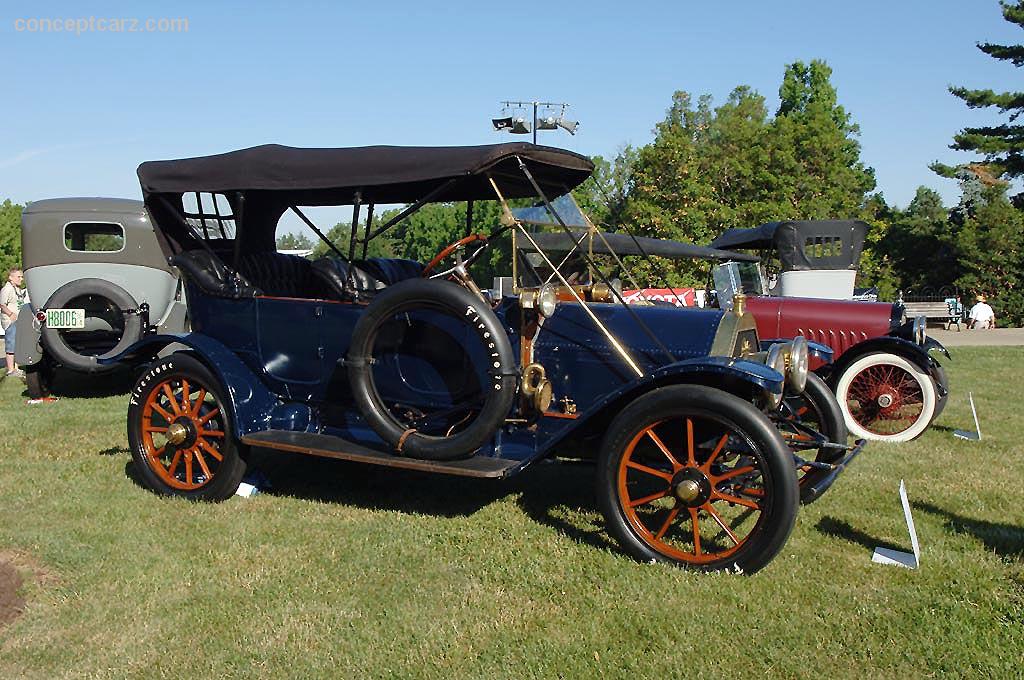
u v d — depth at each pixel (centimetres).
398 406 422
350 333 427
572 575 340
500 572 344
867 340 646
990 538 385
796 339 387
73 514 420
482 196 501
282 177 414
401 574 346
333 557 363
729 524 405
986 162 2825
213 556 364
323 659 276
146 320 800
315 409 454
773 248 1060
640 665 270
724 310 418
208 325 469
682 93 3738
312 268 451
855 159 4144
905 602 314
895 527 401
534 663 272
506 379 371
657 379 358
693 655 276
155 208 466
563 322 412
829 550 370
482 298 402
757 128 2992
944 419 690
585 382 405
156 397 463
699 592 321
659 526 404
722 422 334
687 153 2408
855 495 457
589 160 446
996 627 293
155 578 341
